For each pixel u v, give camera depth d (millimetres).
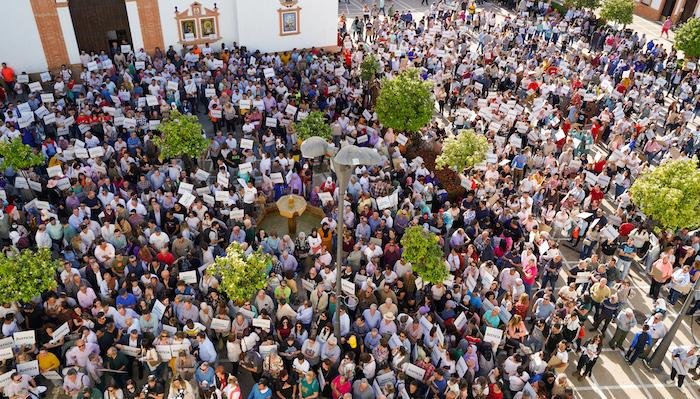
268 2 28297
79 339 11562
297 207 16906
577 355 14195
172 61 26859
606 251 16234
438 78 26297
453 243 15227
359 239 15469
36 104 21906
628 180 19000
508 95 23516
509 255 15219
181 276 13109
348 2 43938
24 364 10953
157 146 17938
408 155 20688
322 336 12008
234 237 14828
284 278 13758
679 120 23703
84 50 27344
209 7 27797
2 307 12383
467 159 17531
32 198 17156
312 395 11047
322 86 23797
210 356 11477
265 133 21062
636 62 29625
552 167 18875
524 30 34781
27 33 25156
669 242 16469
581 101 24641
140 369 12938
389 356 12008
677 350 13273
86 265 13953
